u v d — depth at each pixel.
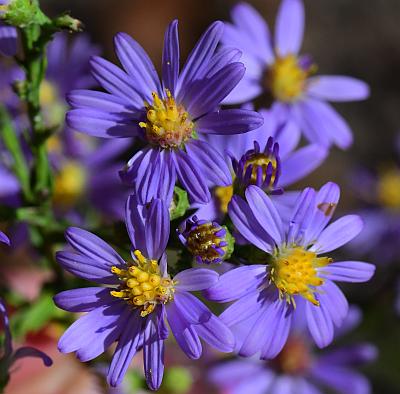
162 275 0.16
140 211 0.16
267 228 0.16
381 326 0.25
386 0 0.39
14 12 0.16
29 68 0.17
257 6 0.34
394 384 0.28
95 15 0.34
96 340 0.16
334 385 0.25
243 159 0.17
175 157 0.16
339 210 0.33
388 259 0.30
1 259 0.24
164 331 0.15
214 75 0.16
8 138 0.19
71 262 0.16
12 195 0.21
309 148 0.19
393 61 0.38
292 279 0.16
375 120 0.37
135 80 0.16
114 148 0.23
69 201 0.23
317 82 0.21
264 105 0.21
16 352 0.17
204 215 0.17
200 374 0.23
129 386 0.20
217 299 0.16
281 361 0.25
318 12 0.38
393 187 0.31
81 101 0.16
